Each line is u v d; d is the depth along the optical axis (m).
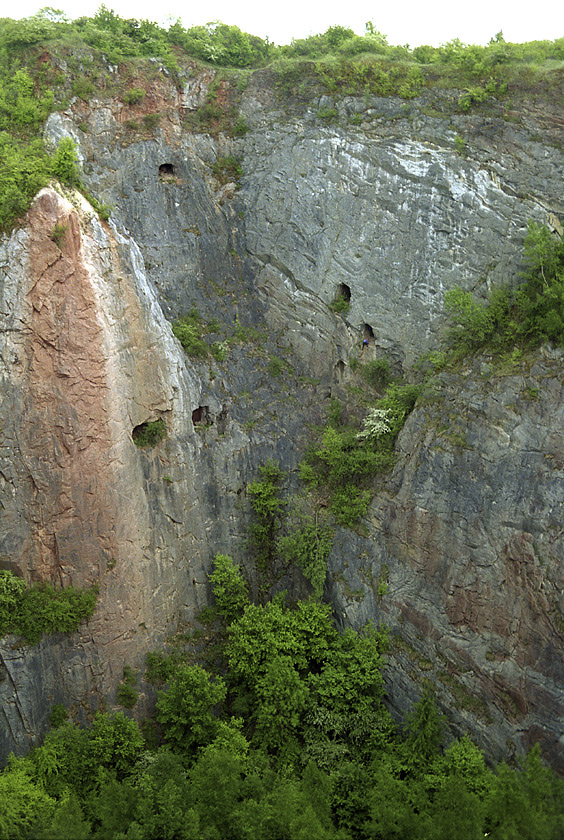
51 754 27.73
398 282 34.28
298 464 34.78
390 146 34.38
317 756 27.48
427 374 32.84
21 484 28.78
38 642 28.84
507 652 27.69
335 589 31.92
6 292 27.86
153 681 30.88
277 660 29.25
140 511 31.00
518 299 29.83
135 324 30.77
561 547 26.48
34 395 28.47
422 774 26.31
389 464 31.92
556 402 27.27
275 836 22.95
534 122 31.67
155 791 25.05
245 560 34.38
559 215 30.92
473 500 28.81
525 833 21.72
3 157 29.84
